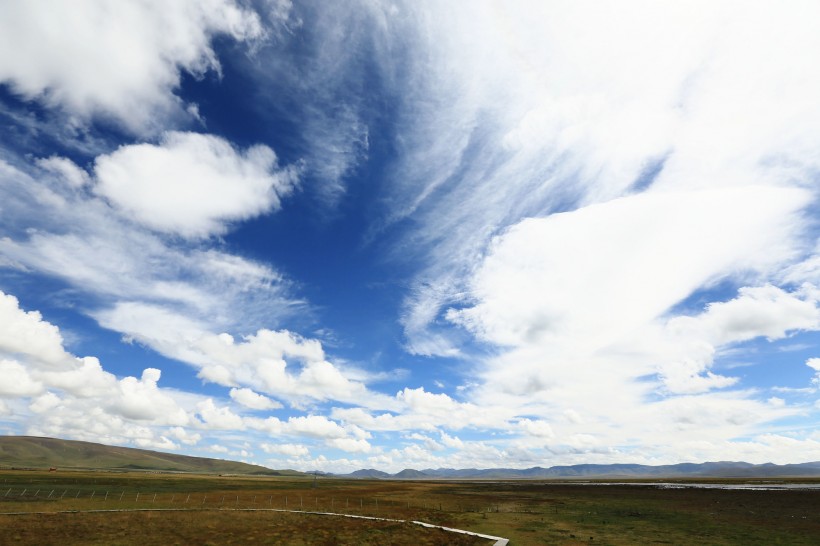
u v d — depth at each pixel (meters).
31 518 59.72
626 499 102.06
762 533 52.03
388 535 50.59
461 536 49.81
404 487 172.00
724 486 168.75
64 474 176.38
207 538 48.41
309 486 169.38
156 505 78.75
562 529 54.94
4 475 143.62
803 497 101.12
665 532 52.97
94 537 47.84
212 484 149.25
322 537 49.62
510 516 68.31
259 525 57.62
